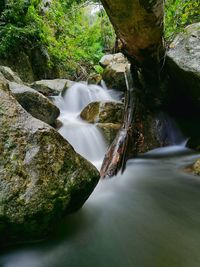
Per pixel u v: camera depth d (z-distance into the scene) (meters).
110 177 4.17
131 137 5.00
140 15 3.41
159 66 5.29
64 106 7.55
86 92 8.30
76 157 2.65
